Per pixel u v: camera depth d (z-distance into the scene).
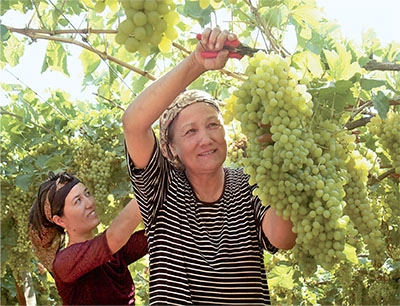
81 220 2.51
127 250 2.46
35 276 5.34
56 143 4.06
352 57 2.12
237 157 2.73
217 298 1.83
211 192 2.00
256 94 1.62
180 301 1.78
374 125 2.18
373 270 4.35
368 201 1.85
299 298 5.12
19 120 4.13
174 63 3.34
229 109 1.95
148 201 1.90
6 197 4.00
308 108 1.62
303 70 2.02
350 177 1.81
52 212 2.50
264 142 1.65
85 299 2.26
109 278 2.31
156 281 1.82
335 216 1.50
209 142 1.91
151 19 1.67
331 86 1.74
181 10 2.45
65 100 4.27
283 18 2.29
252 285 1.86
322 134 1.68
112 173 3.65
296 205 1.53
